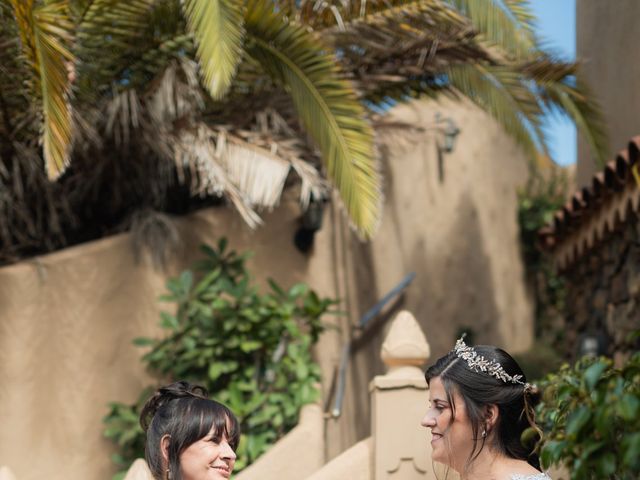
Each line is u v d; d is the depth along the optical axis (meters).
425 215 8.60
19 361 5.44
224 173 5.73
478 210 9.33
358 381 7.30
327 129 5.38
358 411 7.25
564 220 6.11
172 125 5.84
